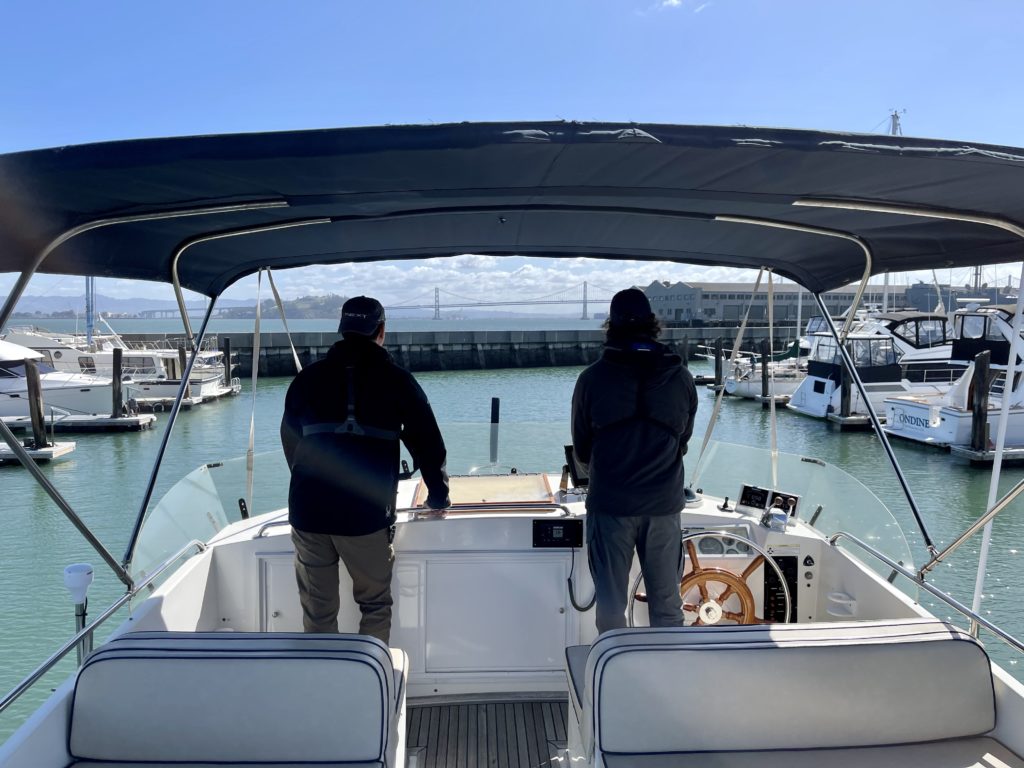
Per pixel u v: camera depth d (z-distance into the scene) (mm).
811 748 1771
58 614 8312
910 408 18453
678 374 2320
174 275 2777
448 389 29984
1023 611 7992
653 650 1740
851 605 2771
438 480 2479
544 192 2008
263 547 2861
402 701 1970
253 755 1708
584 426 2385
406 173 1749
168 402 23891
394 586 2795
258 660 1705
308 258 3209
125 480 15258
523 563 2803
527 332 42500
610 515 2314
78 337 32750
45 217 1854
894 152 1569
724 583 2812
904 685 1779
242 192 1874
